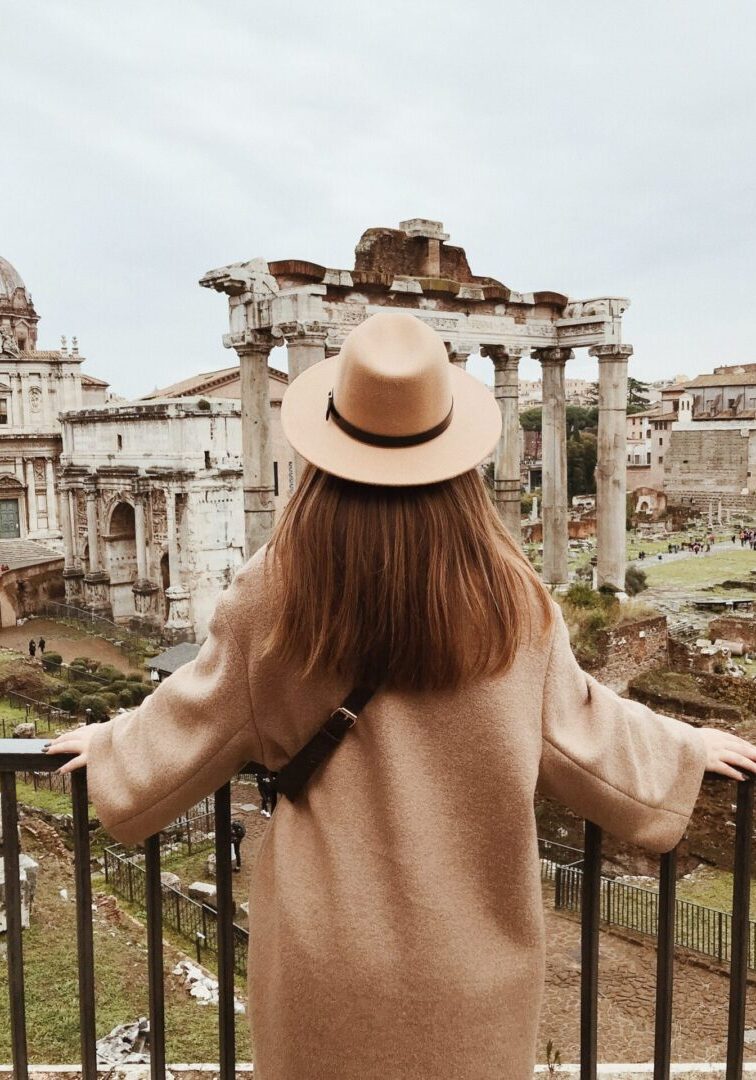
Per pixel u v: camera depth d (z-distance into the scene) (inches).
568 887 765.9
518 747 100.2
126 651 2309.3
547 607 107.7
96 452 2667.3
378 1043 96.3
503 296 1151.6
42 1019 490.6
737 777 120.6
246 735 109.5
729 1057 141.4
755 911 731.4
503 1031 98.7
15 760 128.8
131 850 908.6
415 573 98.0
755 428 4815.5
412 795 98.7
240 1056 460.1
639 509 4909.0
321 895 99.7
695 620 2133.4
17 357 3240.7
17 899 146.3
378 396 102.1
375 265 1066.1
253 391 1036.5
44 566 2906.0
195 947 668.1
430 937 96.2
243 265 1002.1
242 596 108.7
